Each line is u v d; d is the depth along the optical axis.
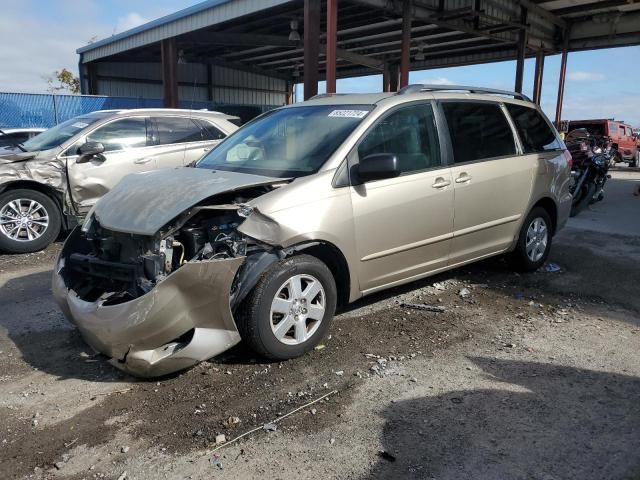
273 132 4.88
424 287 5.59
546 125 6.27
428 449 2.89
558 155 6.20
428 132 4.79
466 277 5.95
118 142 7.70
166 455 2.88
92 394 3.52
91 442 3.00
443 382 3.61
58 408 3.35
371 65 23.09
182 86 27.97
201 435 3.04
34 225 7.31
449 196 4.78
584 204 10.15
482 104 5.40
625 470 2.72
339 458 2.83
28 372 3.84
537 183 5.78
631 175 19.28
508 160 5.46
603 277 6.03
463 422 3.14
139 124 7.90
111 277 3.63
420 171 4.62
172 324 3.39
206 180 3.96
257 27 19.03
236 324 3.73
